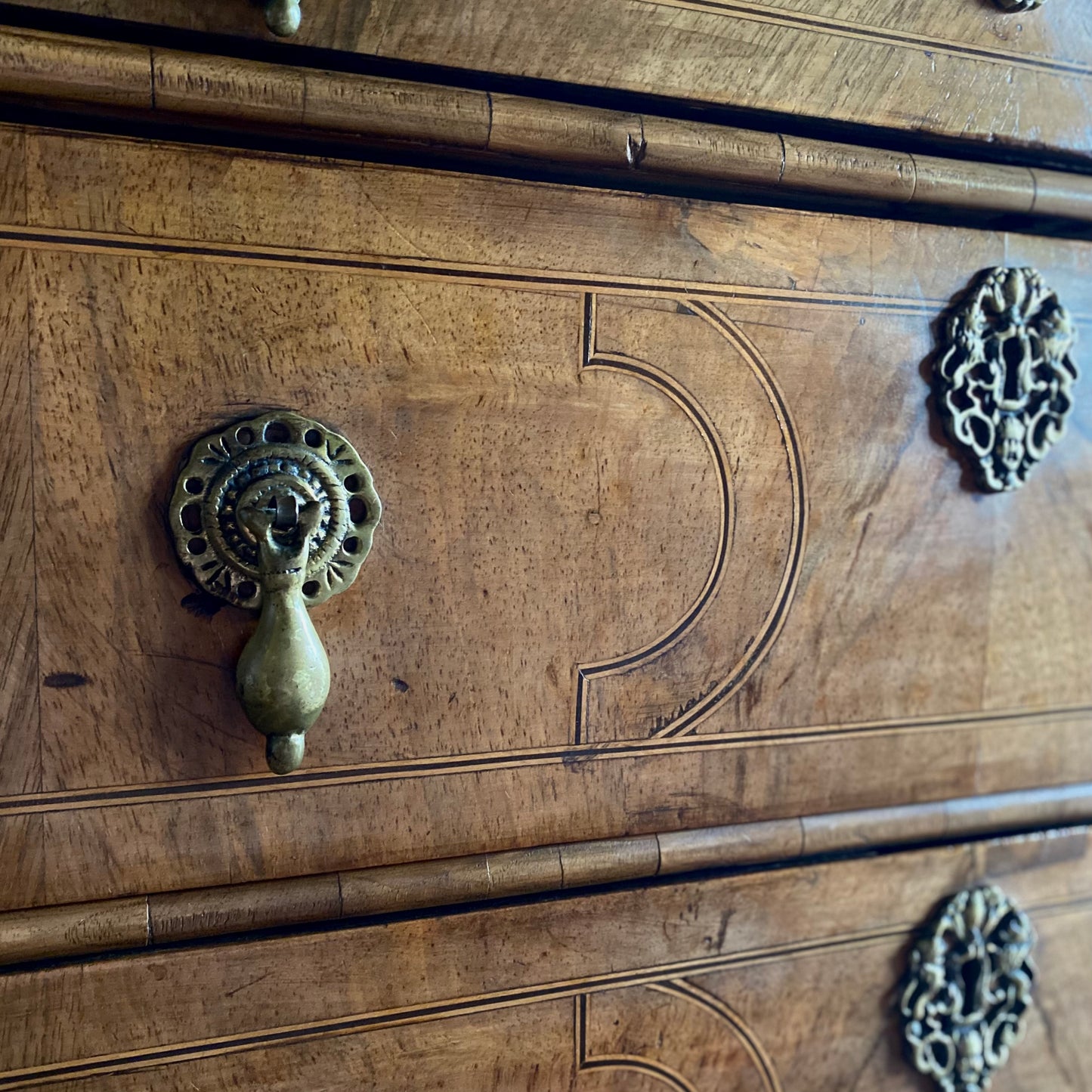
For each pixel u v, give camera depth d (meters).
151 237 0.32
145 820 0.32
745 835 0.37
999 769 0.40
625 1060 0.37
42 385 0.31
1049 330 0.39
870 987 0.39
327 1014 0.34
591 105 0.35
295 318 0.33
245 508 0.32
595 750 0.36
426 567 0.34
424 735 0.34
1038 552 0.40
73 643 0.32
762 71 0.35
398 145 0.33
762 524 0.37
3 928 0.31
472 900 0.35
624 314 0.35
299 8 0.31
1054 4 0.38
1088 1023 0.41
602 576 0.35
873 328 0.38
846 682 0.38
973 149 0.38
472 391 0.34
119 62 0.30
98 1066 0.32
